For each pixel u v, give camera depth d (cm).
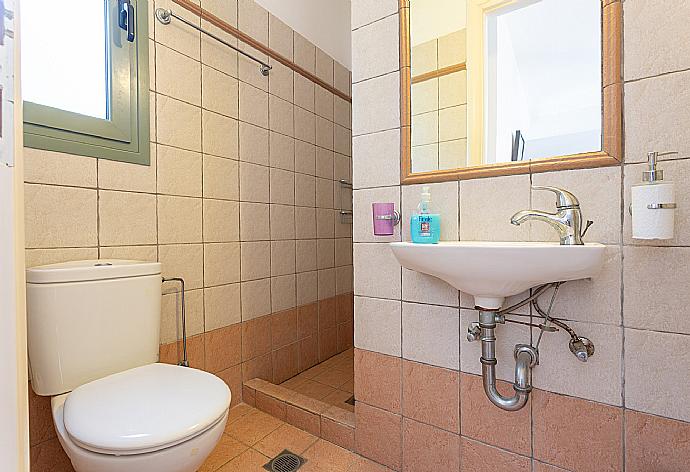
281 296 216
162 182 154
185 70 164
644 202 83
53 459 119
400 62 134
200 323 170
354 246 147
